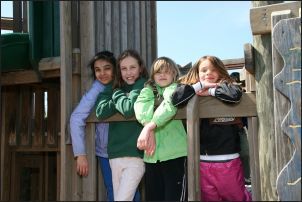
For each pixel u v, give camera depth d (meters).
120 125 3.64
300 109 2.74
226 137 3.25
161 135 3.42
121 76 3.73
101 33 4.82
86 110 3.62
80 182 3.71
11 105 5.99
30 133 5.95
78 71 4.09
